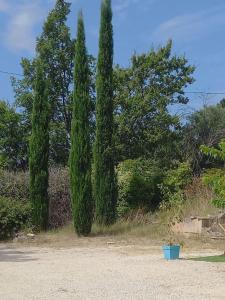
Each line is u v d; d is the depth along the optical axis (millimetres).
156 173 25750
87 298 8414
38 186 21844
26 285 9672
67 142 30688
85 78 21688
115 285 9633
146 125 28953
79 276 10758
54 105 30859
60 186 23891
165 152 29109
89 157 21250
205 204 21750
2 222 20672
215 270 11469
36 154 22047
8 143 30453
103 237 20234
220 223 19125
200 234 19078
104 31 22812
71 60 30734
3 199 21516
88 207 20812
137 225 22109
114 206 22031
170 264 12539
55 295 8672
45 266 12469
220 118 33219
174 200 23656
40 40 30859
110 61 22766
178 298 8445
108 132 22312
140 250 16359
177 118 29344
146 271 11398
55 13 30703
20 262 13406
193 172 30453
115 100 28672
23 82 30984
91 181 21391
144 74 29578
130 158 28703
